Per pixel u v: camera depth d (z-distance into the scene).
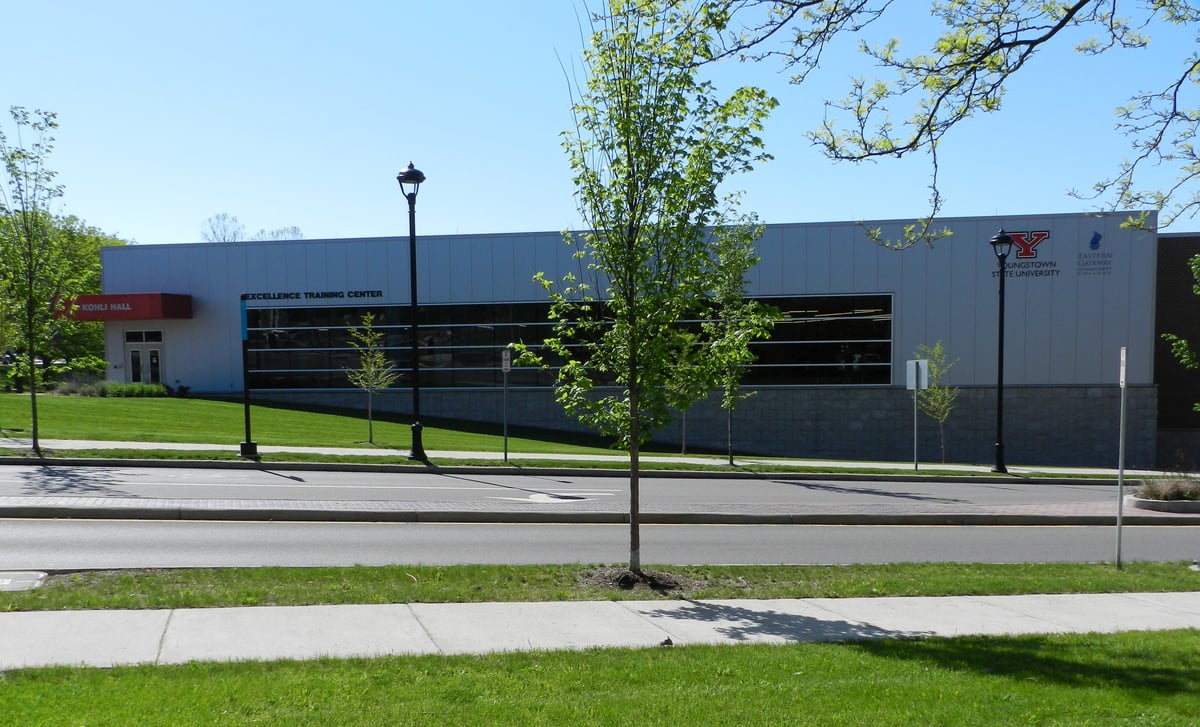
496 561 10.58
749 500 17.12
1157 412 32.97
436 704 4.99
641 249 9.24
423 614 7.53
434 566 9.68
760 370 32.28
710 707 5.03
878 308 31.72
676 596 8.66
